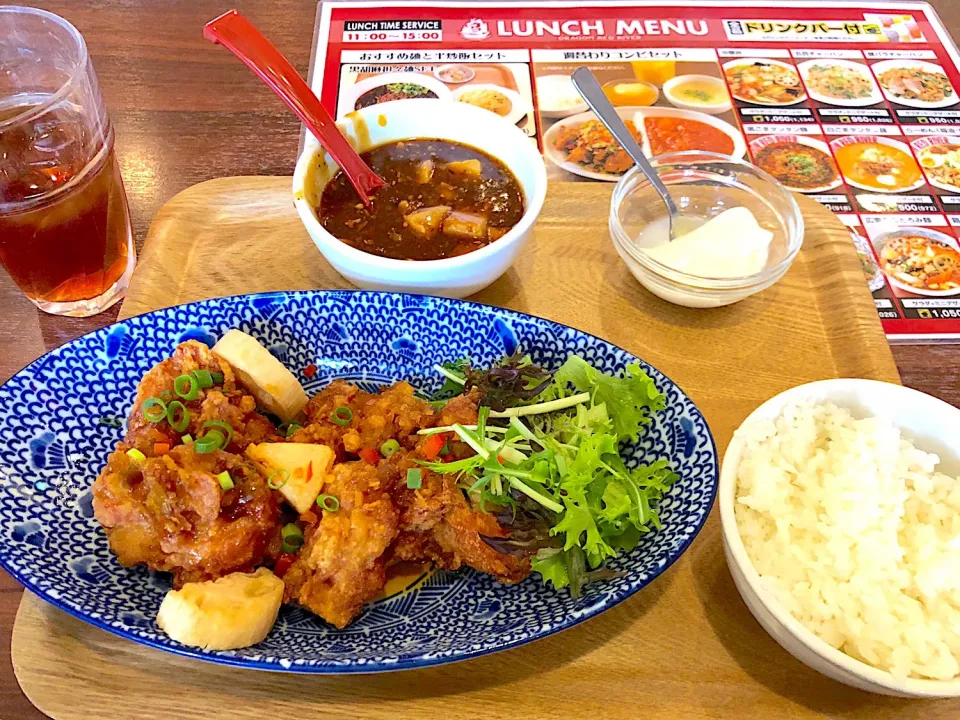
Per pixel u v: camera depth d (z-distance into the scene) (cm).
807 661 27
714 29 56
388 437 31
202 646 25
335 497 28
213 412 30
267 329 34
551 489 29
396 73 51
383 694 27
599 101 43
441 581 31
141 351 33
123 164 45
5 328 38
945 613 27
